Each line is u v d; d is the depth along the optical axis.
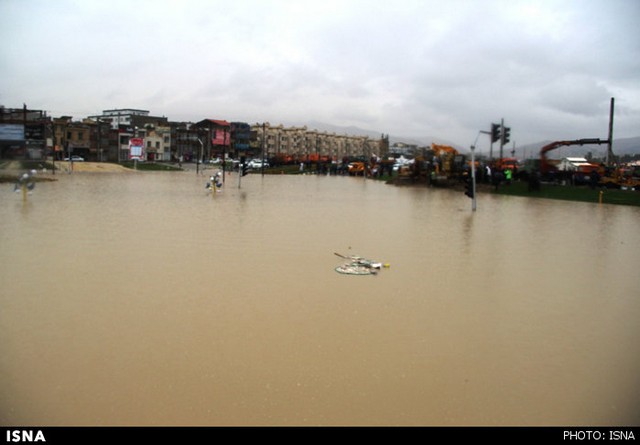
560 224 25.19
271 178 70.25
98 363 7.40
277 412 6.19
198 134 124.44
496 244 18.64
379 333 8.80
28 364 7.34
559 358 8.01
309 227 21.69
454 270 14.02
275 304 10.35
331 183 61.00
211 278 12.38
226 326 8.98
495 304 10.82
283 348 8.04
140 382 6.84
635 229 23.89
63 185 43.66
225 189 43.88
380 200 37.50
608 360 7.97
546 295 11.70
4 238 17.17
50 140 100.25
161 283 11.84
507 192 47.19
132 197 33.75
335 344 8.25
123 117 138.62
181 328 8.85
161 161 114.88
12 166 63.22
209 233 19.25
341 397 6.57
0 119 71.44
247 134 139.12
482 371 7.44
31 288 11.21
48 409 6.18
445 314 9.99
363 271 13.46
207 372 7.16
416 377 7.17
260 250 16.11
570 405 6.55
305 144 174.38
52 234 18.19
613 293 12.08
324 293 11.26
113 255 14.79
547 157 59.00
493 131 30.09
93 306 10.01
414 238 19.48
